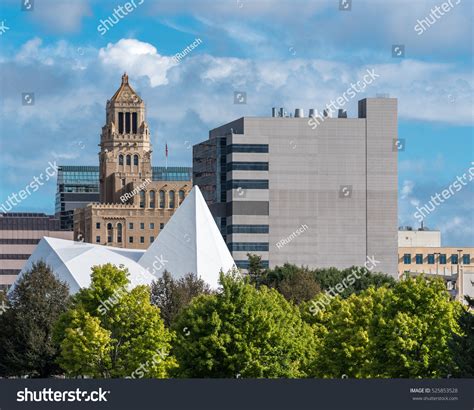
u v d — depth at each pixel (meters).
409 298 187.50
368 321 197.50
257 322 185.50
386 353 184.88
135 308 189.62
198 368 183.38
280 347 187.00
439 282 189.62
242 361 182.50
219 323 184.75
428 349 182.50
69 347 187.62
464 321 166.25
